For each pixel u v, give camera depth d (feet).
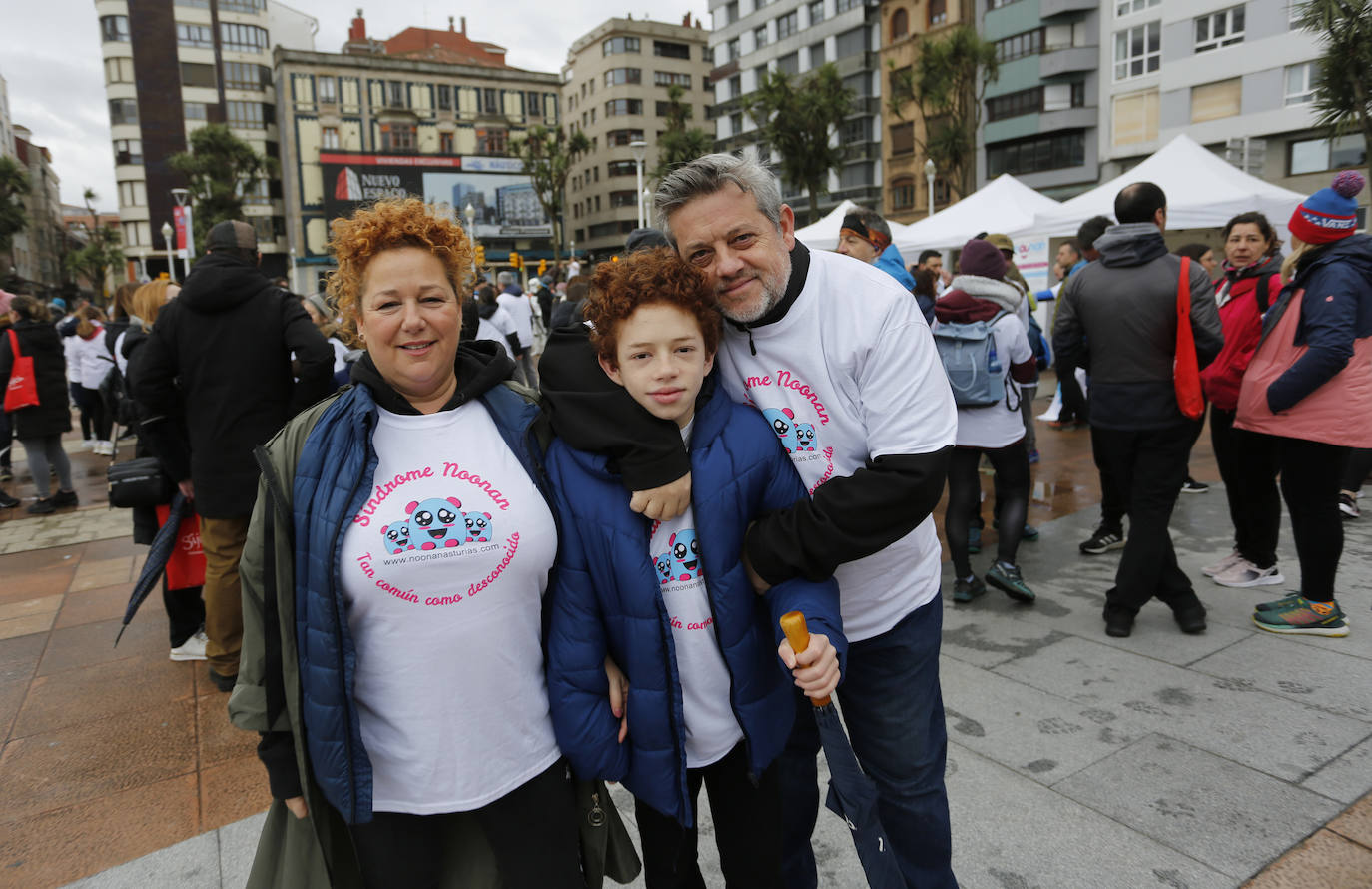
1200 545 15.56
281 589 4.68
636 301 4.72
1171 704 9.86
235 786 9.45
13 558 19.54
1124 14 99.25
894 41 134.92
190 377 10.81
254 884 5.22
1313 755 8.66
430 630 4.77
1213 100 89.86
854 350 5.41
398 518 4.69
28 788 9.55
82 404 32.99
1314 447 11.01
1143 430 11.10
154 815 8.91
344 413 4.83
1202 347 10.69
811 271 5.57
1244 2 85.46
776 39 160.76
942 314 13.20
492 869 5.39
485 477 4.91
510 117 207.72
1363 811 7.72
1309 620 11.43
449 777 4.91
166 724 10.99
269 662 4.74
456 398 5.03
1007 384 12.97
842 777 5.04
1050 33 109.09
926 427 5.20
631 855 5.83
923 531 6.16
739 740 5.50
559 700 5.19
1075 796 8.20
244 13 193.26
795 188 104.99
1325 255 10.59
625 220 228.02
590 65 229.66
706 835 8.05
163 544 11.51
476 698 4.90
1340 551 11.30
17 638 14.34
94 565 18.71
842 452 5.70
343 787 4.71
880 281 5.54
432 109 199.31
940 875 6.21
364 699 4.90
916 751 6.06
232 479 10.95
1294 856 7.18
